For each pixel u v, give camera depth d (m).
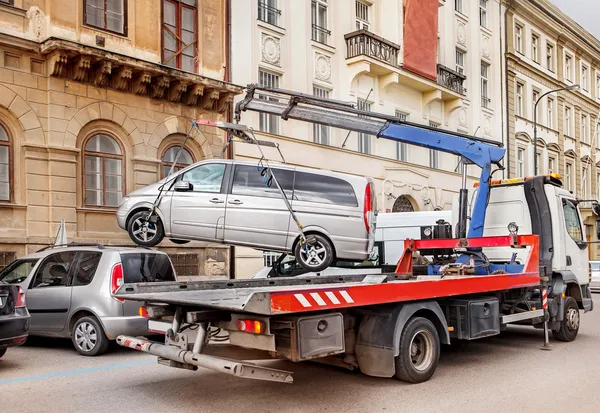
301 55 20.67
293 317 5.62
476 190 11.09
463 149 10.09
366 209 9.84
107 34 15.20
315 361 7.12
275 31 19.77
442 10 27.52
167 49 16.62
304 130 20.47
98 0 15.18
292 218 9.47
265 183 9.60
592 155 41.81
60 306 9.07
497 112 31.22
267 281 8.15
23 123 13.65
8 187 13.54
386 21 24.33
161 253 9.73
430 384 6.98
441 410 5.86
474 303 7.75
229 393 6.45
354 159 21.95
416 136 9.73
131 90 15.48
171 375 7.37
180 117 16.55
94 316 8.75
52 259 9.56
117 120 15.17
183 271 16.45
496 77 31.36
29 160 13.70
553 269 10.23
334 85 21.95
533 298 9.70
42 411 5.76
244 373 5.29
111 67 14.63
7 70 13.48
